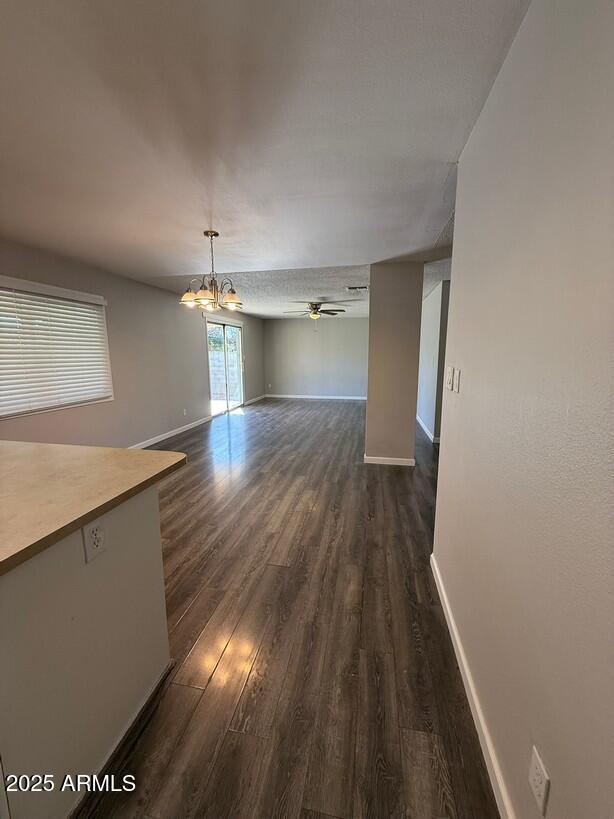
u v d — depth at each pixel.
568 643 0.72
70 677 1.02
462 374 1.63
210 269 4.36
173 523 2.90
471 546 1.44
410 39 1.14
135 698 1.32
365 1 1.02
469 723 1.31
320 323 9.98
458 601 1.62
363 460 4.60
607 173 0.62
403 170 1.96
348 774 1.15
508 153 1.13
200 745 1.23
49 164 1.89
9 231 2.95
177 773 1.15
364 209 2.50
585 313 0.69
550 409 0.82
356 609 1.91
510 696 1.01
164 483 3.80
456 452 1.71
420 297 4.11
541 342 0.88
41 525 0.92
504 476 1.10
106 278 4.46
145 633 1.37
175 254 3.66
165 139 1.69
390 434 4.41
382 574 2.22
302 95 1.40
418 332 4.18
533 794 0.85
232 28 1.11
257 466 4.37
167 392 5.79
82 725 1.07
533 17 0.97
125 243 3.28
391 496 3.46
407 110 1.47
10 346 3.33
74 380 4.05
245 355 9.05
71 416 4.01
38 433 3.62
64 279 3.85
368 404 4.39
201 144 1.73
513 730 0.99
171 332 5.88
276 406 8.92
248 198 2.30
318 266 4.23
